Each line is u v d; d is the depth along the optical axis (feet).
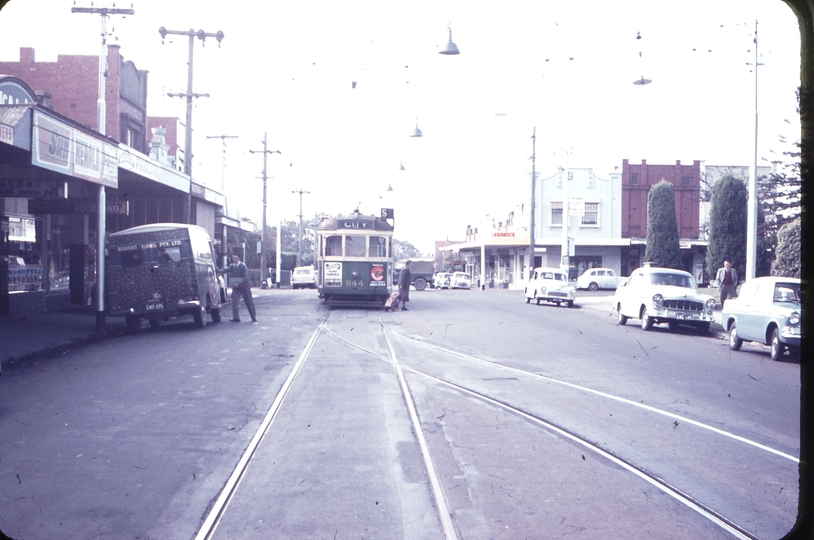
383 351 48.39
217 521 16.65
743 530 16.21
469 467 21.09
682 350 53.57
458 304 103.24
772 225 121.49
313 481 19.70
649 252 139.23
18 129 41.22
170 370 38.50
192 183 91.56
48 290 73.61
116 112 94.07
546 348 51.62
